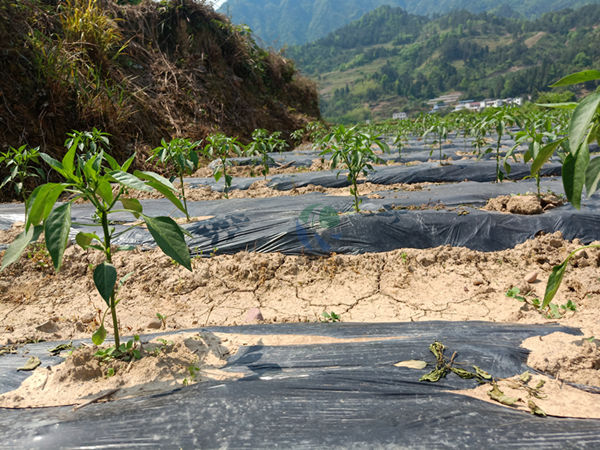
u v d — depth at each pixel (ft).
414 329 8.43
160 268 12.82
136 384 6.23
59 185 5.52
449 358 6.76
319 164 28.81
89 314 10.75
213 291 12.12
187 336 7.61
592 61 528.63
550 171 23.72
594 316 9.05
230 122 44.70
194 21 47.39
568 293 11.05
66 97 27.27
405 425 5.05
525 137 14.64
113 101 30.86
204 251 13.94
